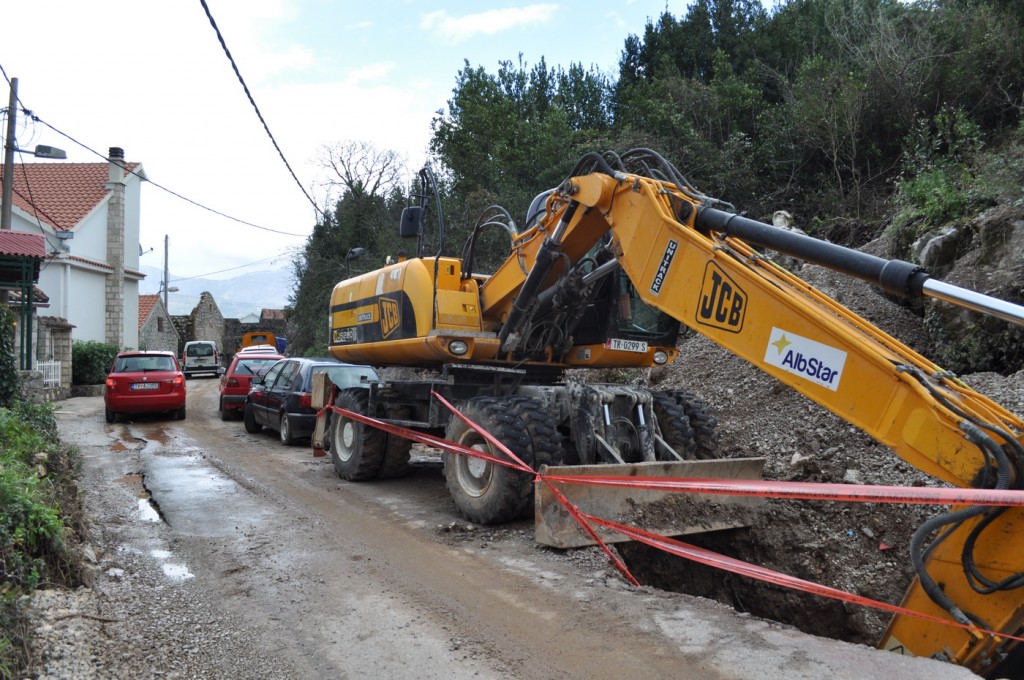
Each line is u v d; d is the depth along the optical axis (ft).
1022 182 35.12
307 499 26.58
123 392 52.01
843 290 37.27
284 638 14.15
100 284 102.22
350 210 109.70
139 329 127.95
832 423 29.27
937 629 13.16
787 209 54.95
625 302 24.40
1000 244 31.19
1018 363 28.91
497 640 13.88
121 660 13.20
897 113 53.83
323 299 107.04
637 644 13.57
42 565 15.61
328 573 17.97
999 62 51.34
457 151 81.66
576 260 22.44
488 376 26.71
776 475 27.32
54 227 89.10
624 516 20.08
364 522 23.12
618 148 59.62
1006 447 12.09
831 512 23.65
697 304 16.53
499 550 19.76
